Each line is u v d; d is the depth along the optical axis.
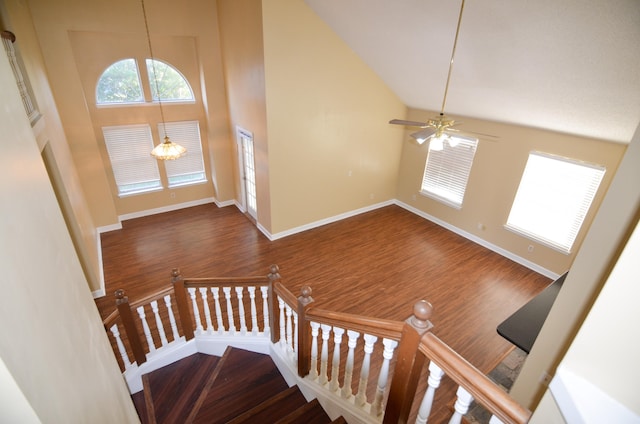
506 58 3.78
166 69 6.42
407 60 5.02
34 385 0.55
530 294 5.06
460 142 6.30
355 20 4.71
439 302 4.86
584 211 4.91
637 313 0.67
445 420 3.06
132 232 6.54
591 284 1.82
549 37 3.15
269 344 3.27
